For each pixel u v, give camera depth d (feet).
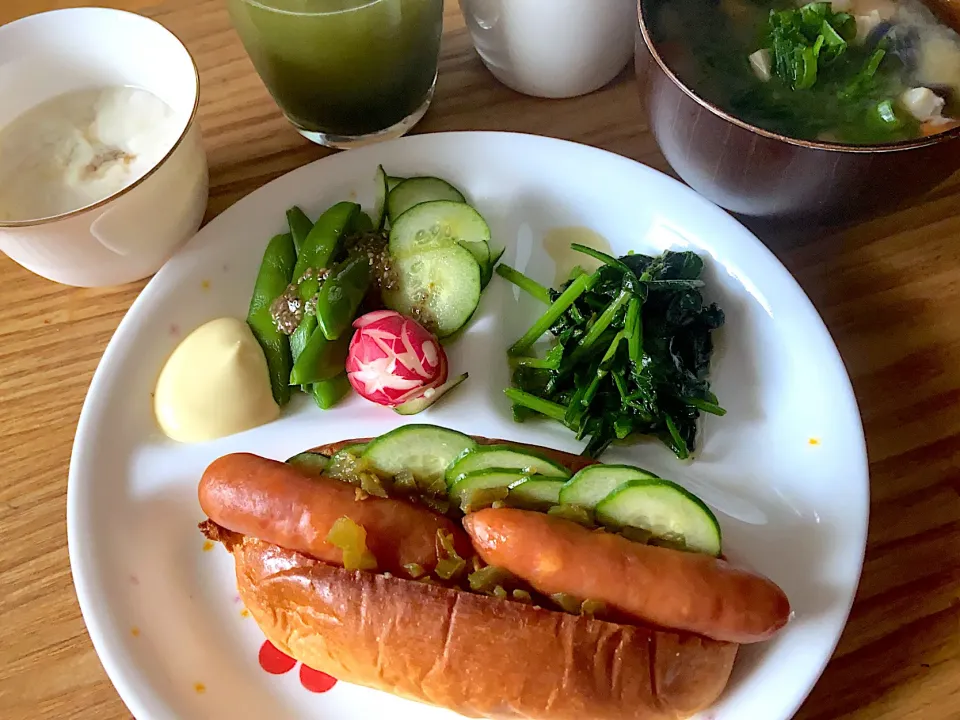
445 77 1.12
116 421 0.84
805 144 0.73
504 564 0.71
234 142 1.07
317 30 0.88
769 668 0.69
